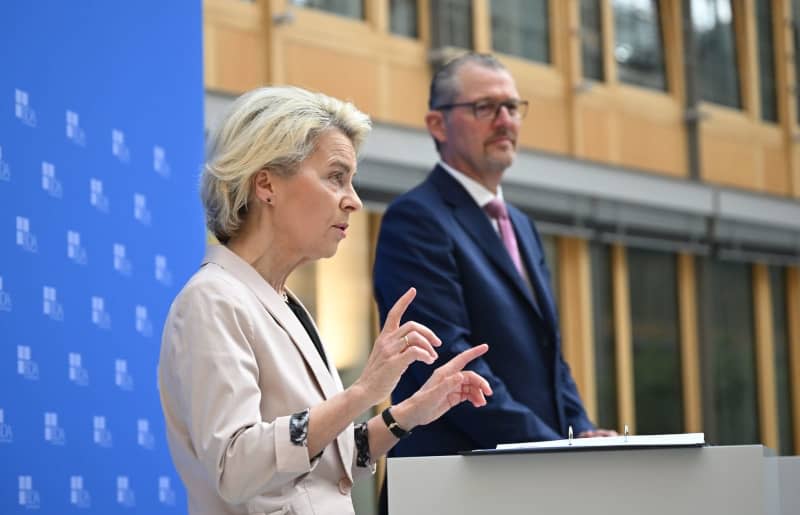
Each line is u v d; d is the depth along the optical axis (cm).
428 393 354
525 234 554
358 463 357
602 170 1464
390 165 1237
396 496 336
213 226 347
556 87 1468
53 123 438
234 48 1153
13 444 402
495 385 482
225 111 350
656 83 1603
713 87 1672
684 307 1596
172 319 323
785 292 1750
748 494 310
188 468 323
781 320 1739
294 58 1202
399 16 1320
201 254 536
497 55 1408
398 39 1311
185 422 322
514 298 518
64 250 438
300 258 347
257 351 325
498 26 1412
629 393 1515
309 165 341
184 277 520
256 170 338
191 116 535
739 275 1686
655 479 319
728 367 1653
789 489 351
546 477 326
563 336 1459
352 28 1263
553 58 1480
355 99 1256
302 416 307
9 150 412
